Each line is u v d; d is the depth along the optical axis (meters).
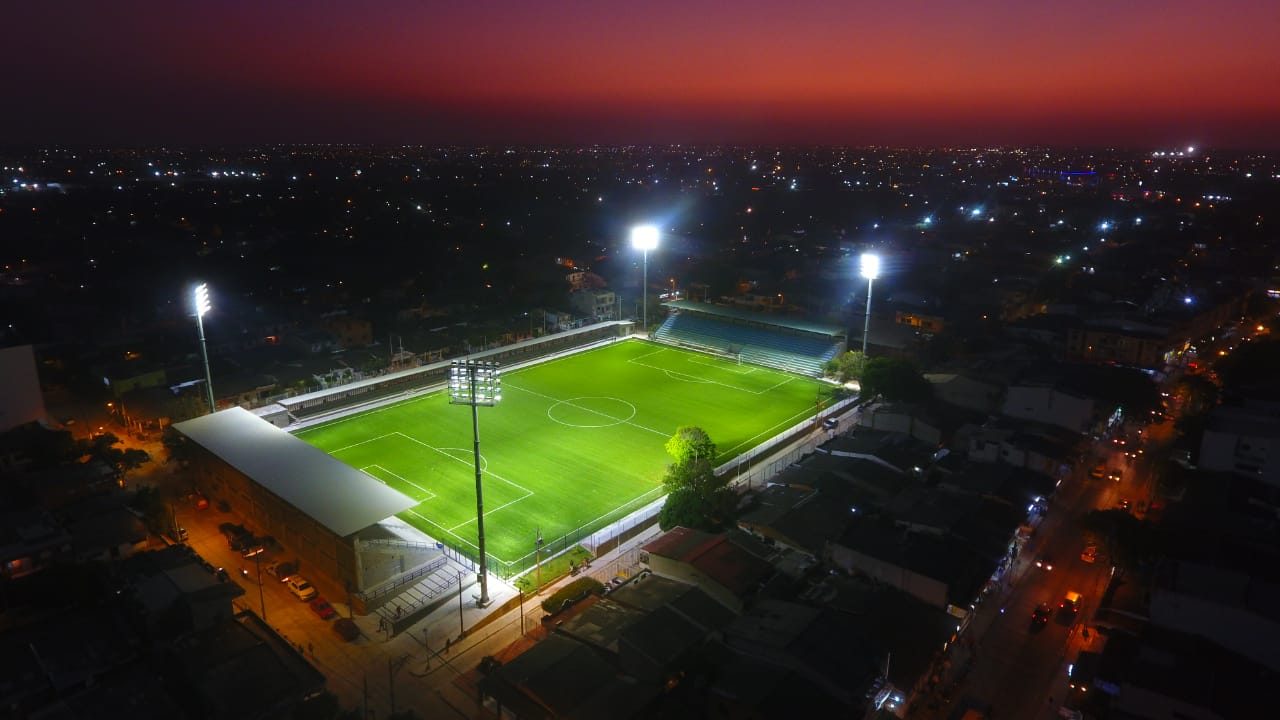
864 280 184.00
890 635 51.62
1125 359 124.44
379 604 62.12
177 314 145.62
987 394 96.25
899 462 79.12
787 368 126.81
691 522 67.88
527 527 75.19
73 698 48.72
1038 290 168.50
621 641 50.12
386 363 124.00
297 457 74.12
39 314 142.62
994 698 52.19
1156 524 66.38
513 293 176.25
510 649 54.81
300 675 51.66
